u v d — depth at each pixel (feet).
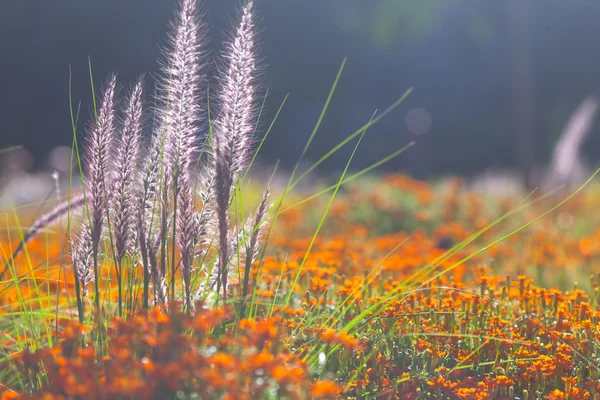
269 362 8.25
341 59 131.64
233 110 11.41
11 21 113.29
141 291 12.51
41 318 13.12
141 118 11.38
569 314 14.35
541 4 145.38
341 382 11.74
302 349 11.48
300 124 128.57
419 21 133.08
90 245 11.53
